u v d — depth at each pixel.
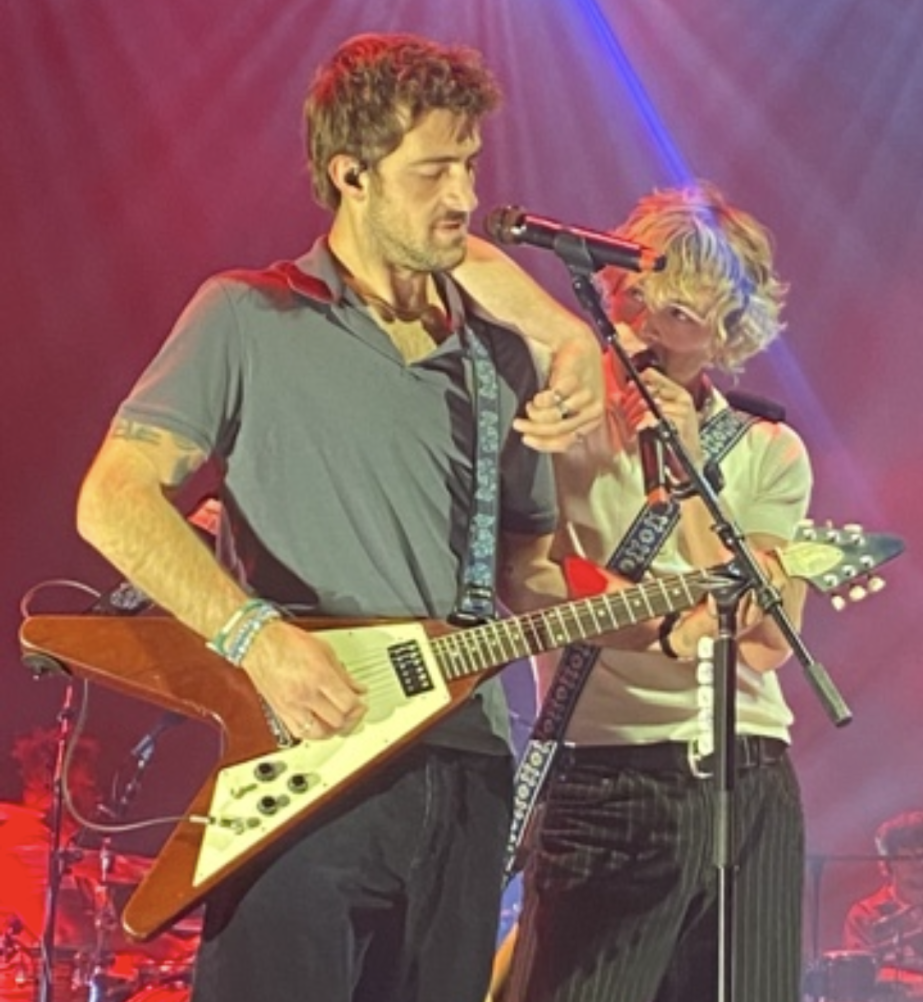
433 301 9.20
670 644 10.02
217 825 8.15
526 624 8.77
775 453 10.94
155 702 8.44
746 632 10.08
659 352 10.80
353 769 8.23
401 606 8.62
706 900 10.41
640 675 10.37
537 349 9.43
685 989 10.52
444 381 8.96
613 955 10.22
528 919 10.46
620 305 10.96
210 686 8.38
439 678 8.47
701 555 10.54
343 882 8.31
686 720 10.34
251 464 8.66
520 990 10.34
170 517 8.30
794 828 10.63
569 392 9.08
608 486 10.51
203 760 26.66
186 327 8.70
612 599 9.03
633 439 10.46
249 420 8.67
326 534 8.61
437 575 8.73
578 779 10.41
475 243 9.62
